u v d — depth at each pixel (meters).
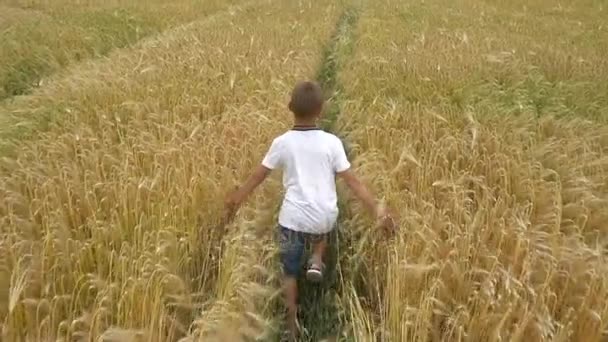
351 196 5.04
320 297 4.32
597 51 12.51
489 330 3.43
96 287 3.62
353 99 7.72
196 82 8.00
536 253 3.96
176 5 19.34
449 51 10.48
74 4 18.69
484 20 16.36
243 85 8.01
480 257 3.99
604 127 6.72
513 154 5.77
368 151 5.62
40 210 4.30
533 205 4.84
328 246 4.59
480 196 5.08
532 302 3.62
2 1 18.36
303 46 10.90
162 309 3.34
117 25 14.98
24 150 5.66
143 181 4.47
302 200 3.88
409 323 3.38
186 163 5.00
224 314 3.37
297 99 3.91
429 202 4.64
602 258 4.00
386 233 4.27
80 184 4.68
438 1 21.33
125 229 4.20
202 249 4.43
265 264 4.16
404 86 8.12
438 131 6.42
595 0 25.05
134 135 6.11
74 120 6.60
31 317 3.38
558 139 6.47
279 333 3.90
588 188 5.13
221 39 11.46
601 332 3.43
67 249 3.82
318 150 3.91
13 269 3.55
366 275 4.30
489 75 8.94
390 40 11.58
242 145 5.53
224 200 4.58
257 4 19.69
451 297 3.71
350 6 19.98
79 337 3.34
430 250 3.88
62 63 11.81
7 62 11.04
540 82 8.75
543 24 16.56
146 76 8.34
